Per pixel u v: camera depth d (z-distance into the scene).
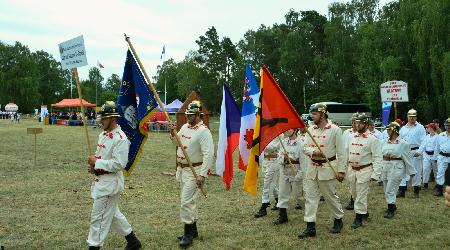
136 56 6.44
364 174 8.33
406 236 7.65
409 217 9.04
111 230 7.69
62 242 7.04
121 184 6.08
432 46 29.91
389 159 9.54
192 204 6.95
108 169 5.86
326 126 7.66
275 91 7.63
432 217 9.00
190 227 6.95
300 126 7.52
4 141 25.50
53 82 108.25
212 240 7.27
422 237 7.57
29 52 92.44
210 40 68.50
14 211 9.00
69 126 45.25
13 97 84.94
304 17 66.81
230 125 9.92
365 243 7.22
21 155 18.89
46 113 53.25
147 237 7.35
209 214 9.10
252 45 67.69
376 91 39.12
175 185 12.44
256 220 8.66
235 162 18.27
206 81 67.94
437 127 12.74
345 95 56.28
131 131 6.82
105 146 5.97
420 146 11.62
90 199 10.23
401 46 34.25
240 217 8.90
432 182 14.04
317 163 7.53
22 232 7.55
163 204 9.94
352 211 9.70
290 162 8.14
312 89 64.19
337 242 7.21
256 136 7.63
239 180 13.52
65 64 6.41
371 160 8.41
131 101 6.89
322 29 64.81
